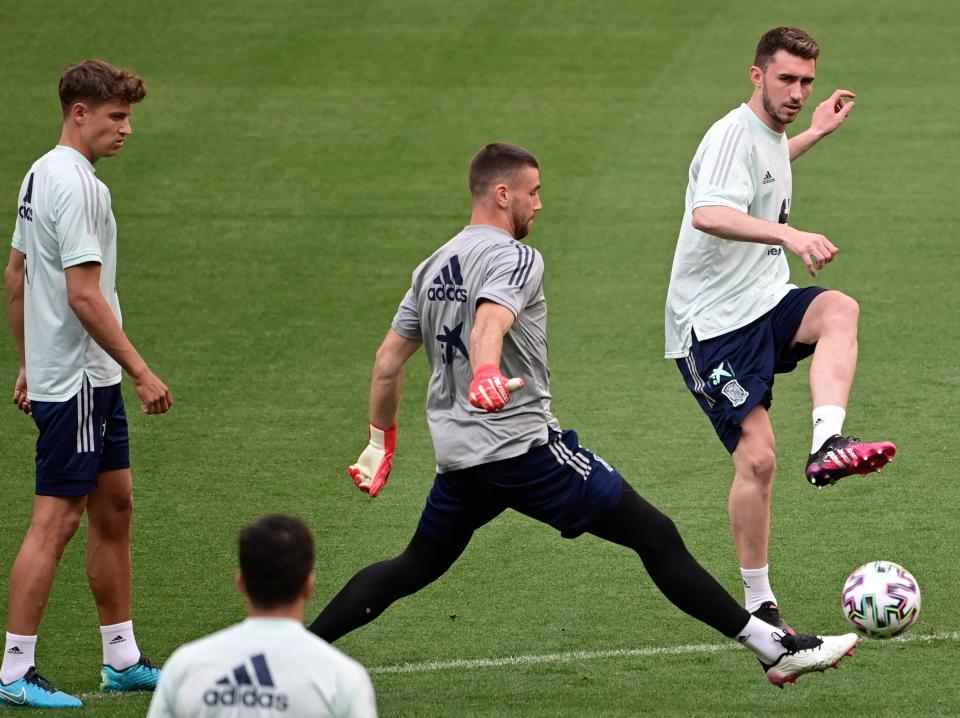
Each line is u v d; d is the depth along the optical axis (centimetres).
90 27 6712
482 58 6438
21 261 2059
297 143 5416
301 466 2920
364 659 2136
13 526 2634
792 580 2400
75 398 1981
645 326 3747
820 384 2056
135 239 4459
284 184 4997
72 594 2392
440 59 6419
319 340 3666
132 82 1997
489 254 1869
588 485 1903
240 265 4241
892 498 2734
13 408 3250
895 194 4853
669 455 2970
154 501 2744
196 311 3875
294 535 1273
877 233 4475
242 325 3772
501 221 1931
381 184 4991
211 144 5394
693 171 2250
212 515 2684
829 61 6397
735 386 2178
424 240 4444
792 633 1953
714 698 1986
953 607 2277
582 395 3300
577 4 7194
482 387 1695
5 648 2011
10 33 6612
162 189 4934
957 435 3038
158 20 6825
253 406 3247
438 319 1903
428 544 1978
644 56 6462
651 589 2381
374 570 1978
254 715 1237
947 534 2566
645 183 4959
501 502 1927
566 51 6531
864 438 3031
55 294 1972
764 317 2198
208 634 2227
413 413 3231
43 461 1997
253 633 1255
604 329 3725
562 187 4922
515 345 1875
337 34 6719
